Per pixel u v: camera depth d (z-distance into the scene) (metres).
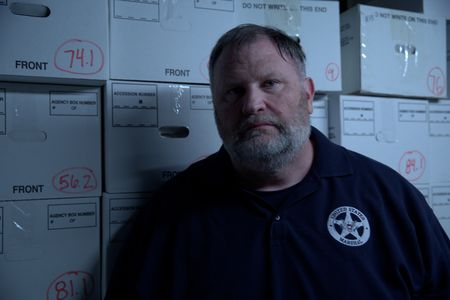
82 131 0.89
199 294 0.76
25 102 0.85
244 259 0.76
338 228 0.79
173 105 0.93
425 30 1.16
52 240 0.86
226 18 0.96
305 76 0.88
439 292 0.81
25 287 0.84
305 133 0.84
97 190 0.89
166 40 0.91
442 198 1.16
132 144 0.90
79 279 0.87
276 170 0.83
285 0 1.02
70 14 0.83
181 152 0.94
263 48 0.80
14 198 0.83
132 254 0.84
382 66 1.09
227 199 0.84
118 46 0.88
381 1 1.34
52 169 0.86
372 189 0.85
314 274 0.74
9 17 0.79
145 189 0.91
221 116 0.84
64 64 0.82
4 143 0.83
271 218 0.80
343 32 1.13
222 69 0.82
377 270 0.77
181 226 0.83
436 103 1.19
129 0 0.88
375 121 1.08
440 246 0.84
